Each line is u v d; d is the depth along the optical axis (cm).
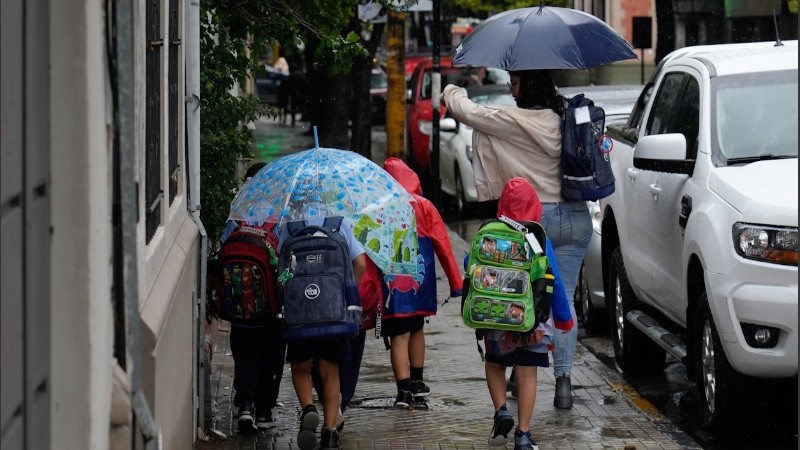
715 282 1711
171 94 1541
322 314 1530
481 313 1622
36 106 820
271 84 10969
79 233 862
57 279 862
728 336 1692
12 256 748
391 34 5141
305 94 9019
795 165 1812
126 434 955
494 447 1736
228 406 1966
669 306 2022
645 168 1948
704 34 5659
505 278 1619
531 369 1678
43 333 850
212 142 2258
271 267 1698
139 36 1103
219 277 1706
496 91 5012
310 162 1675
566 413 1948
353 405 1973
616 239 2405
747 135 1916
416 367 1978
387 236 1673
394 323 1923
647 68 7550
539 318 1617
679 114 2097
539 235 1631
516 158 1948
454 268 1945
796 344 1644
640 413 1955
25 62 786
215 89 2288
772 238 1656
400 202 1709
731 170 1839
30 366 803
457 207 4759
